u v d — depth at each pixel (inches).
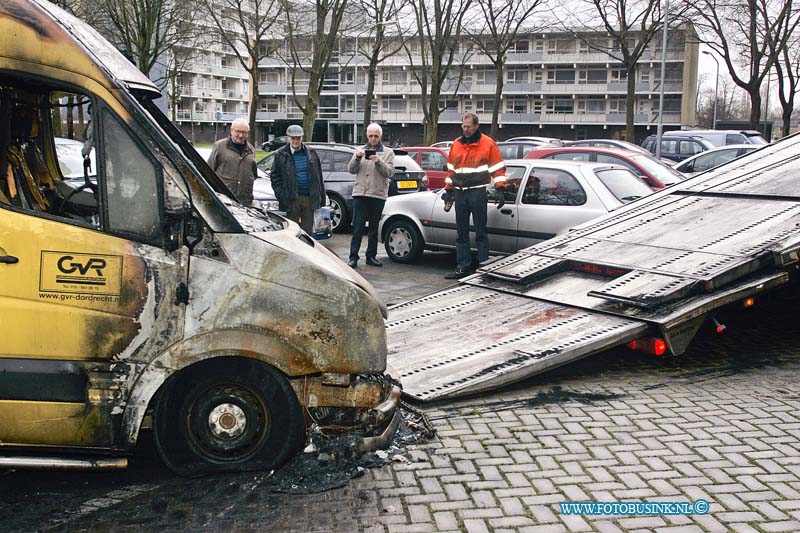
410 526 143.9
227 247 153.0
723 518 147.8
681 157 971.3
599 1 1379.2
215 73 2987.2
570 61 2783.0
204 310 151.7
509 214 405.1
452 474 167.3
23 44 146.9
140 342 150.2
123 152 148.8
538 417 203.2
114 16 1008.2
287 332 155.8
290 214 410.6
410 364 230.8
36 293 147.6
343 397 161.3
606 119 2805.1
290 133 404.5
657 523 145.8
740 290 239.5
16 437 149.9
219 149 357.1
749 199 306.2
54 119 214.2
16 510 149.3
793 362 257.3
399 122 3058.6
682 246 274.1
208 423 159.8
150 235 150.3
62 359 149.3
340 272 163.8
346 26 1336.1
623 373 243.6
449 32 1387.8
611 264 273.7
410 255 464.8
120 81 153.9
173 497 154.6
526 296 278.4
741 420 202.2
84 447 151.7
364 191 443.5
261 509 149.7
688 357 262.4
